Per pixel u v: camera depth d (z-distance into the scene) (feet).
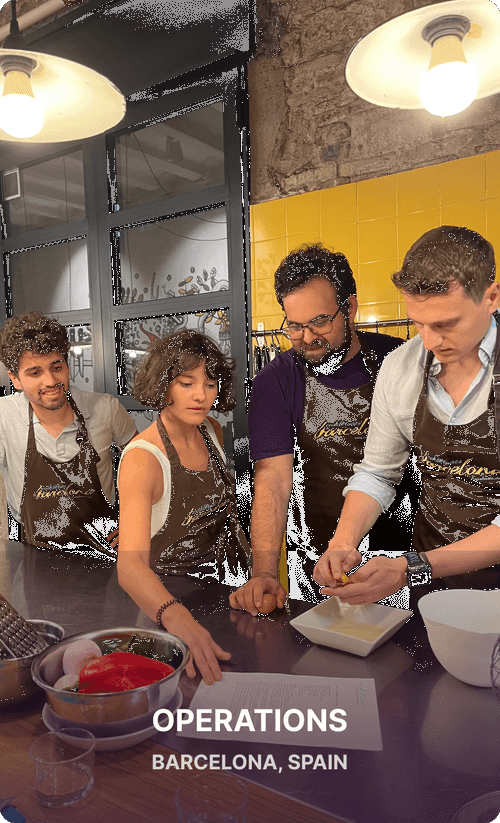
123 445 7.31
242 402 9.00
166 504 4.74
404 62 4.73
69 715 2.40
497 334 4.25
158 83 9.25
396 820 1.98
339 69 8.07
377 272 7.97
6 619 3.03
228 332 9.51
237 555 5.20
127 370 10.84
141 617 3.76
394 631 3.37
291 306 5.38
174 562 4.83
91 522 6.72
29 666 2.78
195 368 4.50
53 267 11.69
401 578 3.61
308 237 8.43
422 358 4.65
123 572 3.78
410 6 7.54
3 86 4.91
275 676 2.93
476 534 3.84
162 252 10.12
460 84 4.27
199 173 9.57
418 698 2.71
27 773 2.32
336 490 5.96
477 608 3.20
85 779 2.23
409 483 5.44
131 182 10.39
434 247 3.79
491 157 7.09
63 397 6.31
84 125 5.39
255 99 8.79
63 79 4.86
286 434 5.88
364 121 7.95
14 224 12.16
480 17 4.21
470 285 3.75
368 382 5.87
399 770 2.23
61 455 6.59
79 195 11.16
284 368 6.05
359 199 8.01
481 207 7.20
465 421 4.45
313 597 6.20
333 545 4.22
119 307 10.52
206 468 5.05
